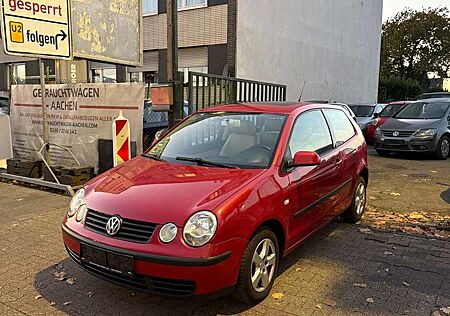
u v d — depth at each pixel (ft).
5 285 12.87
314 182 14.12
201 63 54.19
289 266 14.10
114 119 24.86
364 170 19.16
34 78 62.28
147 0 57.16
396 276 13.37
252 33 50.93
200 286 9.99
